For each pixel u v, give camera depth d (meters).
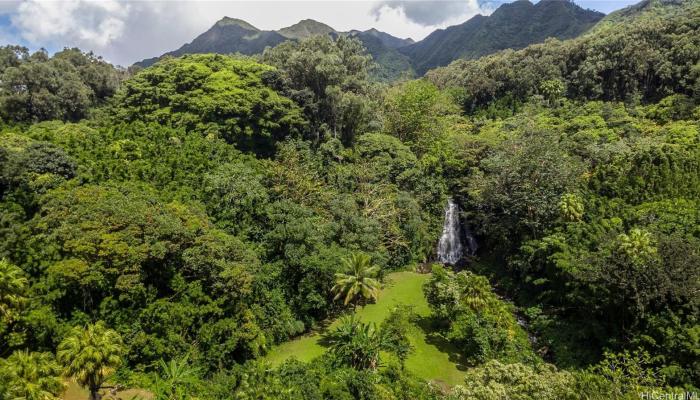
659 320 30.80
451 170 67.75
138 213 33.19
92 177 40.44
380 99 88.31
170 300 32.22
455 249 64.75
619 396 22.66
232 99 56.34
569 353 35.75
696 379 27.25
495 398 23.27
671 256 32.91
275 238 40.34
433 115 76.94
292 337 39.12
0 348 25.97
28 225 32.81
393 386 28.95
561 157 52.31
